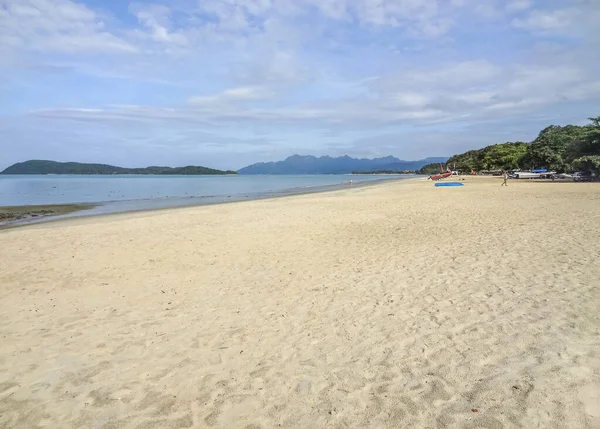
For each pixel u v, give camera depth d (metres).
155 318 5.65
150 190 49.78
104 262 9.15
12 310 6.10
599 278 6.29
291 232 12.55
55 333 5.19
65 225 16.22
